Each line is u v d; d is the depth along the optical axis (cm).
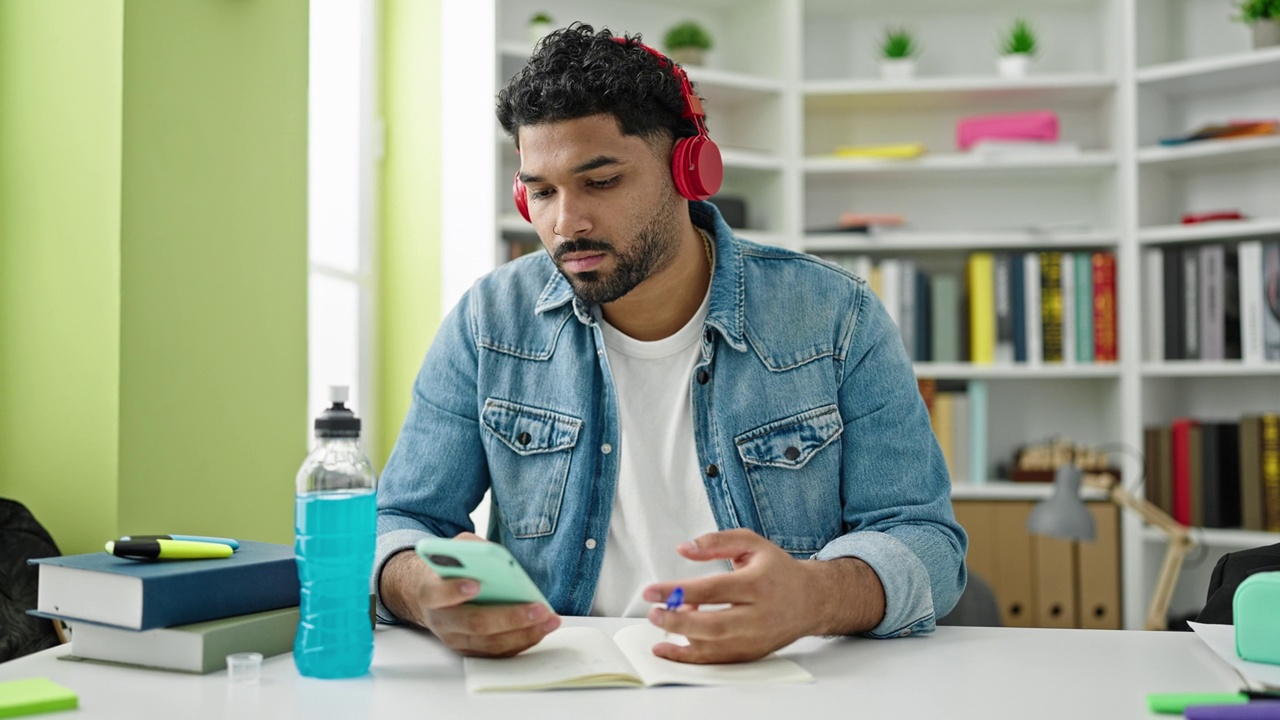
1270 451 285
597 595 129
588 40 117
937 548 115
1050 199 332
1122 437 302
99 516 151
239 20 177
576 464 130
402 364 277
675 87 119
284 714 77
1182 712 78
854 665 93
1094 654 97
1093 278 303
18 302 156
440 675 88
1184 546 265
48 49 155
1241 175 311
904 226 333
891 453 127
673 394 133
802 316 133
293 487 192
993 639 104
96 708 79
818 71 334
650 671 88
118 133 151
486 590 88
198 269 167
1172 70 298
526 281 140
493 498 140
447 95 275
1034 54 312
